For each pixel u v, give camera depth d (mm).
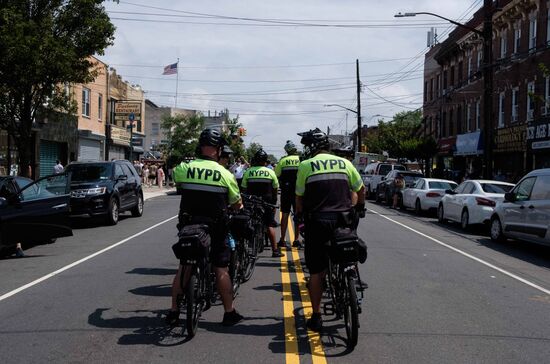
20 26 14125
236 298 7500
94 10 16281
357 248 5441
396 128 53625
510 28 28859
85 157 34625
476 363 5133
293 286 8234
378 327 6238
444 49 39906
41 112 17875
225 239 6176
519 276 9562
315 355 5297
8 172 25531
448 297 7773
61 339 5750
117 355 5270
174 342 5656
